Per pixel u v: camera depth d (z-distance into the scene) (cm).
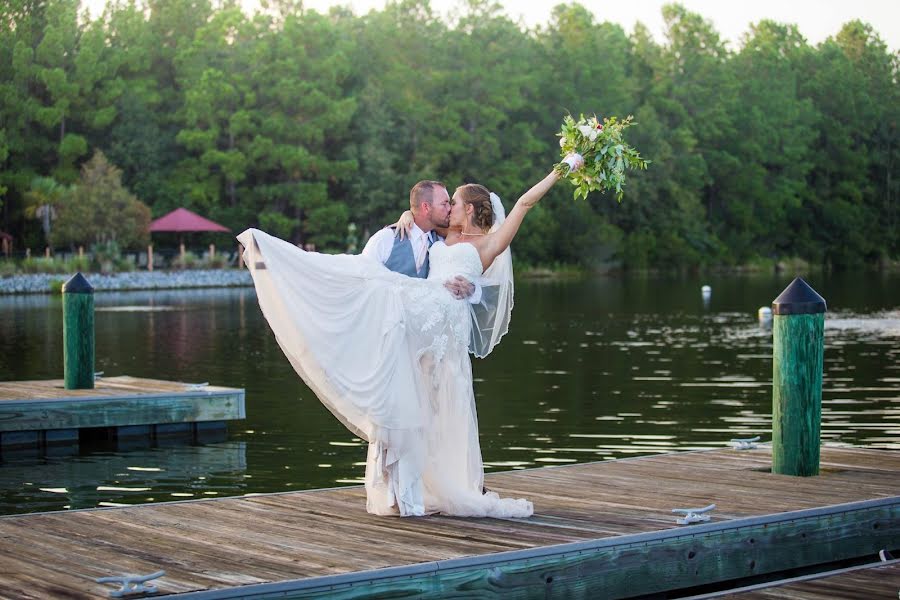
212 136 6050
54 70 5897
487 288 657
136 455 1079
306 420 1286
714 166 8262
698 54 8444
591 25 8075
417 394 629
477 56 6956
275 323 622
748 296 4253
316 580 492
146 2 6950
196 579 503
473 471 636
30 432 1134
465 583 525
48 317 3006
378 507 638
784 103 8731
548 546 551
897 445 1076
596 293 4566
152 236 5872
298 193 6162
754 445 895
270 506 667
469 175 6838
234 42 6469
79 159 6138
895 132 9419
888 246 9231
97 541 580
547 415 1309
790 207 8731
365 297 623
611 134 652
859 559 666
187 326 2727
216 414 1210
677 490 712
